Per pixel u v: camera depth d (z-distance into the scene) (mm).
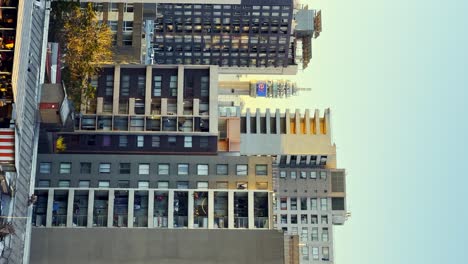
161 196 164250
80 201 162875
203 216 163000
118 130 188750
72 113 162250
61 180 169875
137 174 171125
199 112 192375
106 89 191875
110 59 198500
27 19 127000
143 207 163750
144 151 189250
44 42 138125
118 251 153875
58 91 136000
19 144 121312
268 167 172750
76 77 170750
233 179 171500
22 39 123625
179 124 191250
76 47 170375
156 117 190625
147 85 192500
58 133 182375
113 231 154750
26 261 131125
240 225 162750
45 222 160750
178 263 154375
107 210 162125
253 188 171125
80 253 153125
